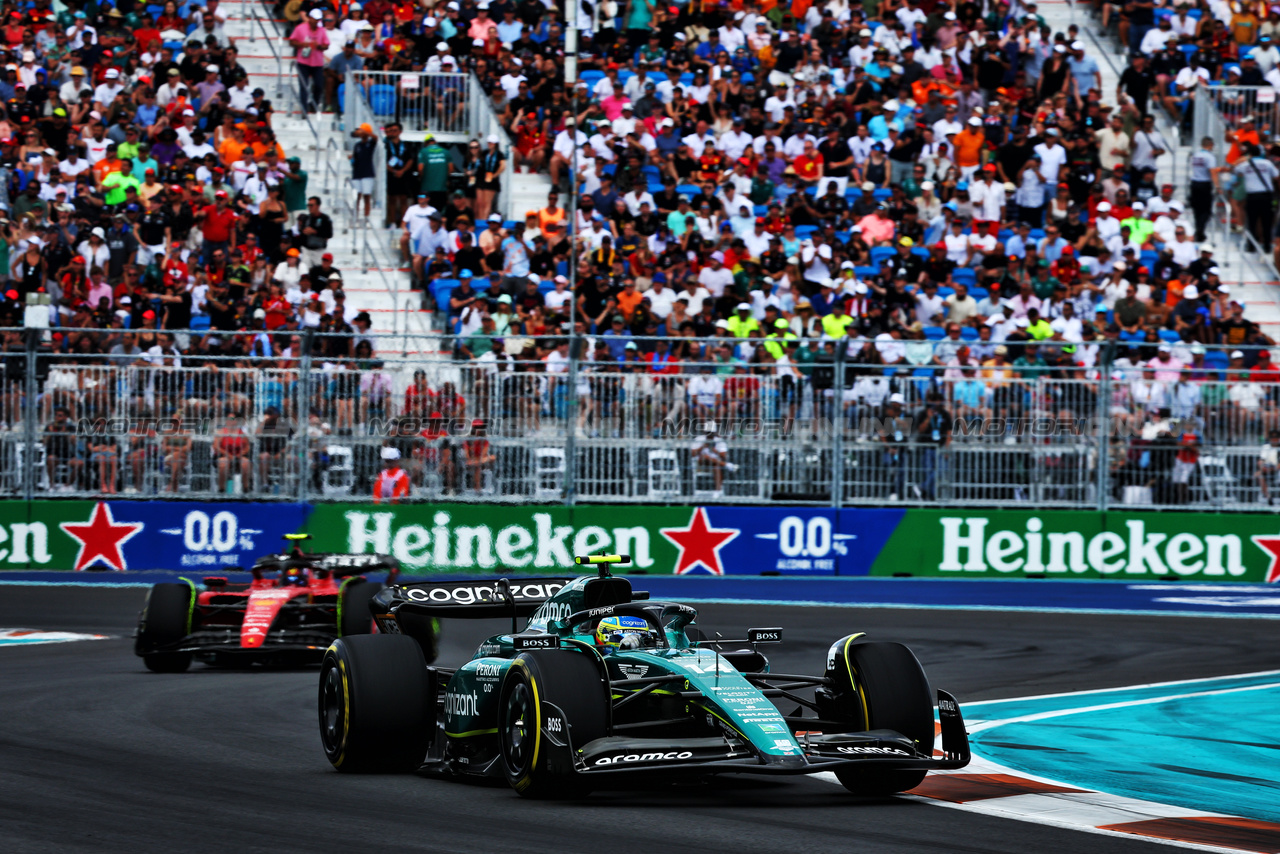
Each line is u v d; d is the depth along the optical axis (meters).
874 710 31.75
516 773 31.42
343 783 33.31
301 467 82.69
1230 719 45.56
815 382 84.50
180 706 45.66
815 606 74.50
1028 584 83.12
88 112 103.75
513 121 112.31
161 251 94.94
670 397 84.00
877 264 100.94
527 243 101.25
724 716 30.00
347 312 98.38
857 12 120.25
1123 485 85.06
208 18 112.31
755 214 105.06
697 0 120.81
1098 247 104.50
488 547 83.12
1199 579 84.88
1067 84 115.88
